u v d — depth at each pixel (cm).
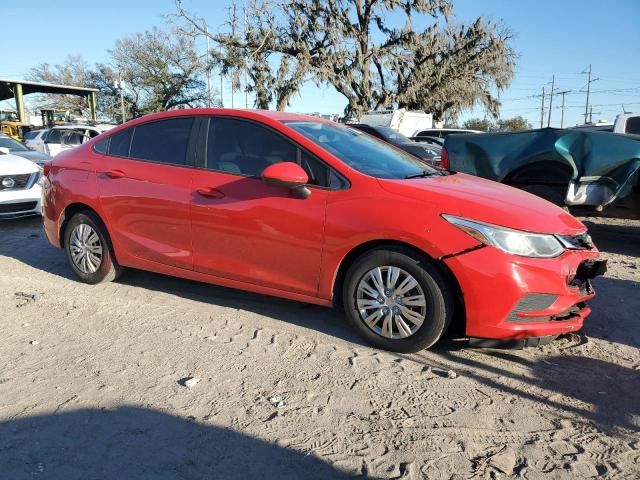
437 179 428
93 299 501
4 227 866
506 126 6712
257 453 279
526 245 355
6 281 556
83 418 308
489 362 381
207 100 4772
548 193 727
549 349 404
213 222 440
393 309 382
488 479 261
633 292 540
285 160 422
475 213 360
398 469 267
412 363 376
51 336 420
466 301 358
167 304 488
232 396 333
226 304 488
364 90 3197
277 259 417
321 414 314
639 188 677
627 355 395
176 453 278
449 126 3822
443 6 3225
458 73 3466
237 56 3070
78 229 536
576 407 325
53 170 553
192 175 457
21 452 278
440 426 303
